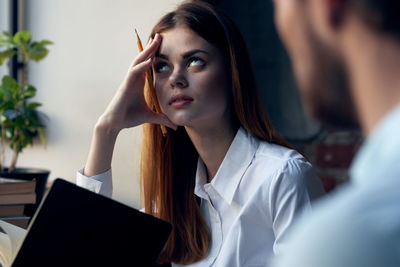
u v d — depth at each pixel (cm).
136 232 86
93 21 228
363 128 30
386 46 27
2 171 197
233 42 113
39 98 230
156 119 124
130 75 120
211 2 241
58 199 82
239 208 117
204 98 110
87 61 228
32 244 81
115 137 125
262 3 327
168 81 112
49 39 230
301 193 108
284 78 326
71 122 229
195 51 109
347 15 27
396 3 26
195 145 120
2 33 220
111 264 84
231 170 117
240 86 114
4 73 230
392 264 25
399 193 26
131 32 225
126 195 222
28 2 229
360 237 26
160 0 222
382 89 27
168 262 124
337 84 29
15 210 145
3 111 196
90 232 84
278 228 109
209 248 121
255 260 112
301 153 123
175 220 125
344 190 30
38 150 229
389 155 28
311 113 31
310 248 27
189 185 126
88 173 126
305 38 29
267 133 120
